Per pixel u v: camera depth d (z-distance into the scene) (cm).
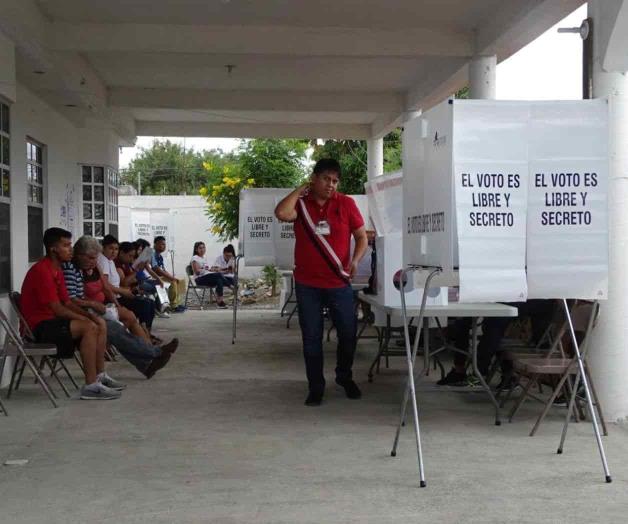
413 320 729
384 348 785
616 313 599
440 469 488
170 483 463
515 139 468
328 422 609
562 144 474
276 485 459
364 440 555
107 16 912
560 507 424
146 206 2581
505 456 515
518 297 469
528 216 474
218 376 811
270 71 1198
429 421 609
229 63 1141
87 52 972
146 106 1331
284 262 1049
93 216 1437
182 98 1341
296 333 1177
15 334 672
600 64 597
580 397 596
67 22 930
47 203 1168
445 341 706
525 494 444
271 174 1977
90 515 413
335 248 660
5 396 706
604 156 475
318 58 1104
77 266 803
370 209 715
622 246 598
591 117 474
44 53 909
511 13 843
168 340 1097
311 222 660
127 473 482
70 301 733
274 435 570
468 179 464
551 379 644
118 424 604
